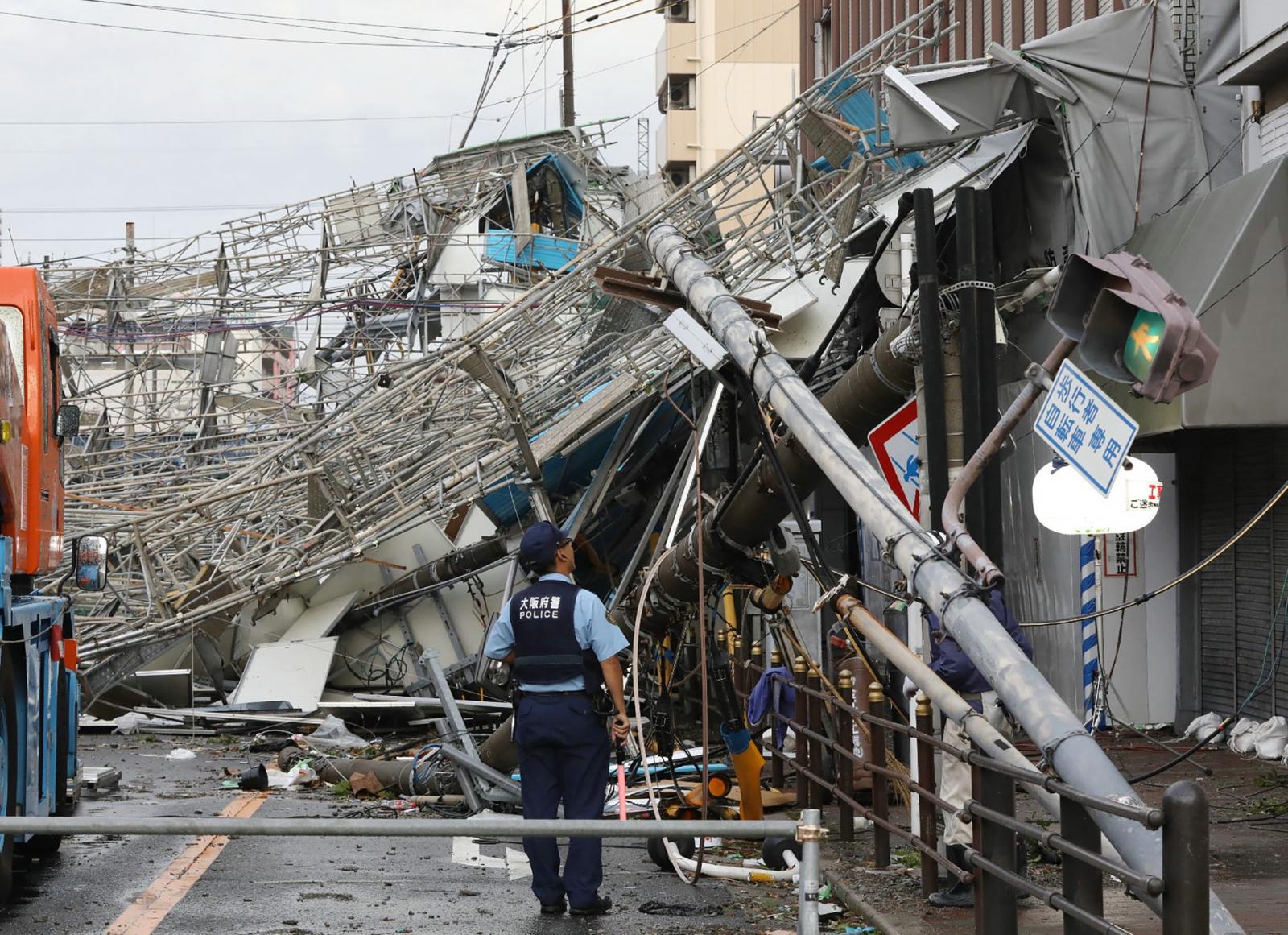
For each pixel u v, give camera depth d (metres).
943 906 7.02
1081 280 5.25
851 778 8.98
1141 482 8.66
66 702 9.59
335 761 12.45
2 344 7.93
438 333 33.44
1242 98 13.32
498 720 17.16
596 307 18.42
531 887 7.77
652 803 8.44
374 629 19.62
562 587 7.41
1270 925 6.40
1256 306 11.08
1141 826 4.53
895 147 14.23
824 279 16.81
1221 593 13.44
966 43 21.83
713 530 9.28
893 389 8.14
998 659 5.42
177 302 32.31
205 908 7.29
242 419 32.66
